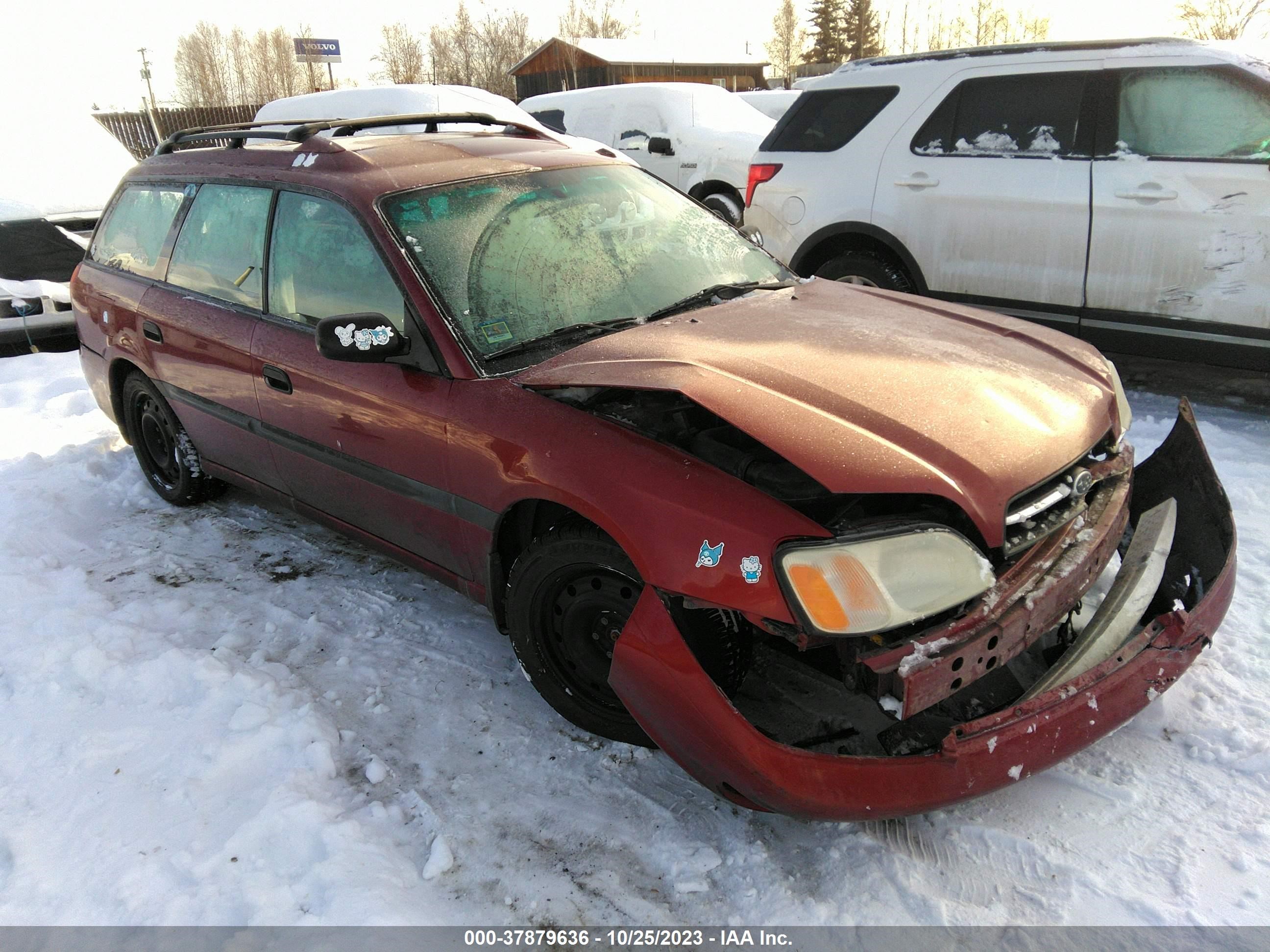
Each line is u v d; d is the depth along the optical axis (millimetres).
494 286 2812
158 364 3906
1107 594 2404
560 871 2174
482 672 2967
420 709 2789
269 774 2504
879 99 5508
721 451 2240
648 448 2258
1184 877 2037
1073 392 2445
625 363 2449
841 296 3121
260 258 3365
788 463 2176
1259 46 4438
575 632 2533
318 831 2236
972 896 2035
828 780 1956
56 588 3584
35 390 6156
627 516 2182
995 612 2021
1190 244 4461
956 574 1977
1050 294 4977
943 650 1942
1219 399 4953
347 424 2984
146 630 3254
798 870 2135
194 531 4145
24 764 2607
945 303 3107
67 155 7973
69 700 2871
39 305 7078
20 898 2143
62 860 2244
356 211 2920
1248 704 2531
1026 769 2029
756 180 6094
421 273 2766
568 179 3260
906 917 1997
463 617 3312
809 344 2545
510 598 2607
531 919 2051
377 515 3098
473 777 2496
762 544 1984
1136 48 4617
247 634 3244
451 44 50875
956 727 1994
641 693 2166
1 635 3238
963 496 2004
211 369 3576
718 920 2025
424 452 2727
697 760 2115
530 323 2764
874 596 1917
